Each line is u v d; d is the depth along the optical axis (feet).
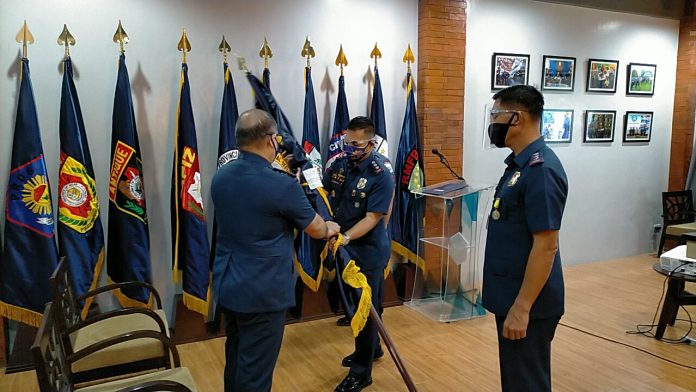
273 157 6.51
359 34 12.69
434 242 12.43
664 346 10.49
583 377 9.14
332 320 11.97
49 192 9.52
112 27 10.21
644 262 17.51
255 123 6.22
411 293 13.21
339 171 8.89
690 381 8.98
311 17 12.07
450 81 13.58
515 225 5.65
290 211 6.21
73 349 6.76
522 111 5.64
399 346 10.50
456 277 12.25
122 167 9.98
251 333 6.32
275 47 11.72
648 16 17.48
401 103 13.42
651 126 18.17
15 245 9.23
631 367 9.53
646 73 17.72
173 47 10.75
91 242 9.89
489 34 14.62
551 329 5.73
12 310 9.23
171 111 10.84
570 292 14.16
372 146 8.57
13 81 9.59
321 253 11.60
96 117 10.25
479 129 14.75
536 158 5.46
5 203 9.49
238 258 6.26
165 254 11.07
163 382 5.19
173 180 10.66
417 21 13.39
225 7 11.14
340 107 12.22
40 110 9.80
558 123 16.19
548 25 15.57
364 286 7.07
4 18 9.45
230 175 6.30
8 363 9.36
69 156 9.57
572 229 17.04
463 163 14.60
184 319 10.68
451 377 9.14
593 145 17.04
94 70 10.15
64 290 6.82
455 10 13.44
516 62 15.12
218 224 6.56
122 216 10.05
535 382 5.71
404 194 13.08
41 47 9.71
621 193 17.87
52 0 9.73
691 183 18.03
